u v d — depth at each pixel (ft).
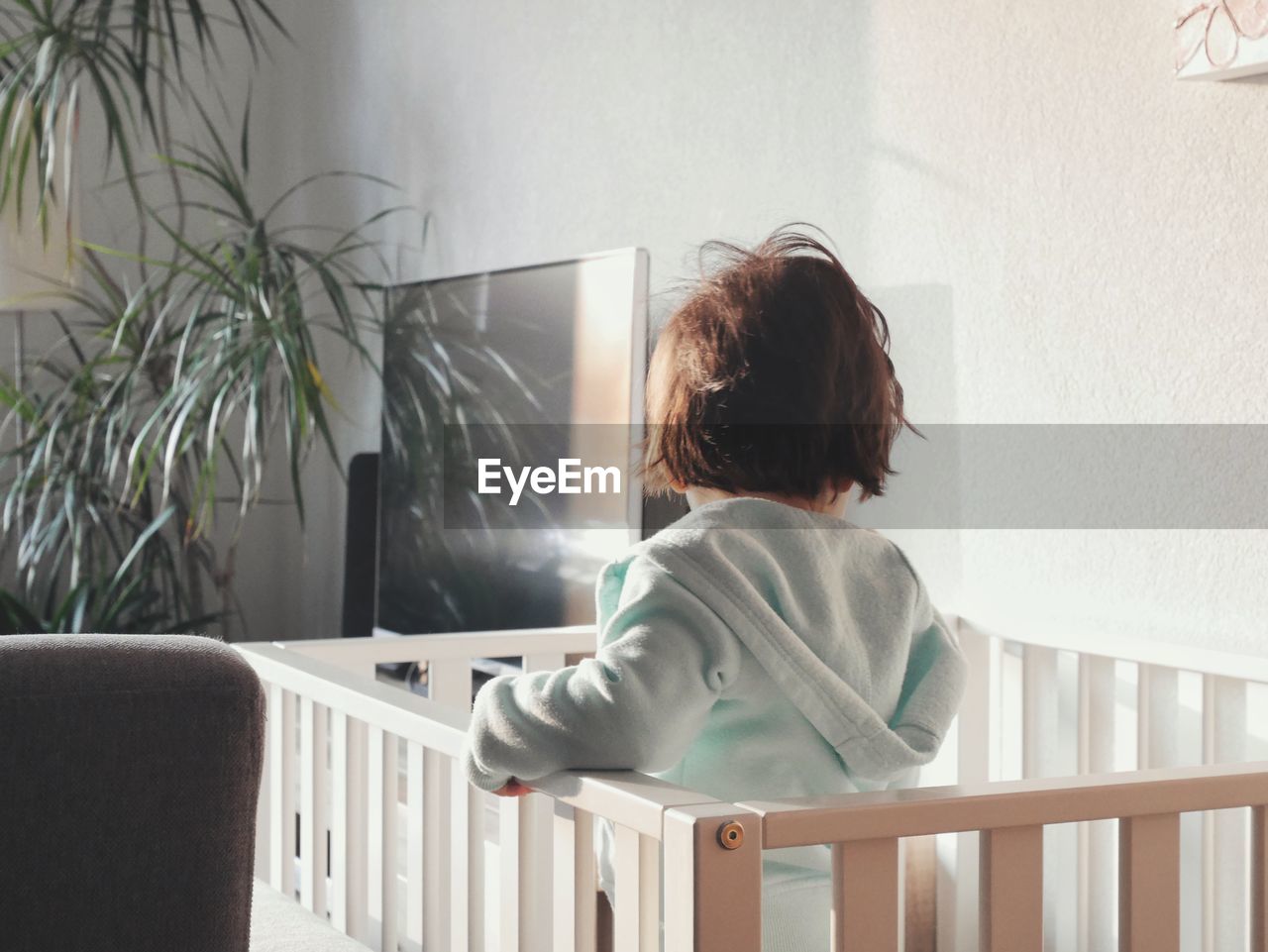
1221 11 4.72
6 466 10.44
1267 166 4.71
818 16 6.44
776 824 2.36
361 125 10.23
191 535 9.92
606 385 6.57
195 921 2.51
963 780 5.62
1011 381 5.64
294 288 9.20
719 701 3.02
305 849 4.55
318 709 4.51
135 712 2.47
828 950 3.16
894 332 6.15
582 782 2.67
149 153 11.09
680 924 2.35
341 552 10.41
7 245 9.50
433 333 8.33
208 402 9.12
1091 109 5.29
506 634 5.33
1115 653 5.01
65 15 9.87
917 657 3.42
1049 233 5.47
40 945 2.42
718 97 6.97
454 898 3.68
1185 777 2.74
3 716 2.39
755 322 3.25
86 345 10.75
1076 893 5.22
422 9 9.48
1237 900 4.78
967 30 5.77
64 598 9.93
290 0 11.18
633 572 2.96
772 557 3.08
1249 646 4.78
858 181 6.26
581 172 7.95
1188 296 4.97
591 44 7.85
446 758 4.31
